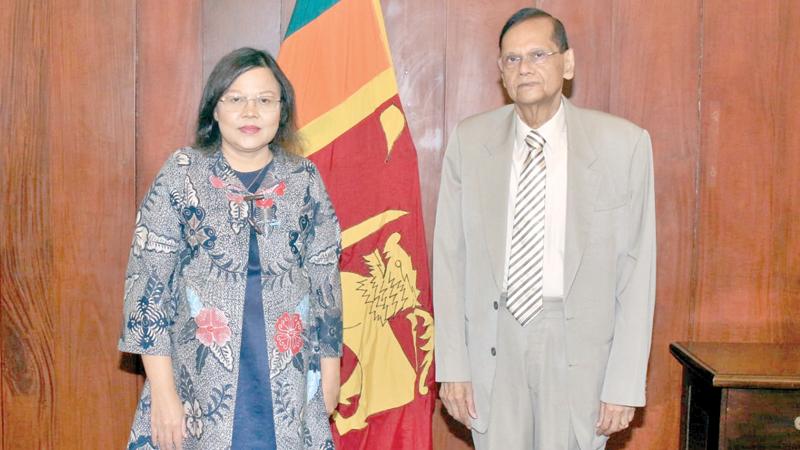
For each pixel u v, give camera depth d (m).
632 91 2.20
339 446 2.03
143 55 2.21
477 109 2.22
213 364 1.49
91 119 2.21
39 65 2.20
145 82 2.21
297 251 1.57
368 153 2.04
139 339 1.49
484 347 1.79
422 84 2.22
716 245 2.22
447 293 1.84
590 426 1.75
